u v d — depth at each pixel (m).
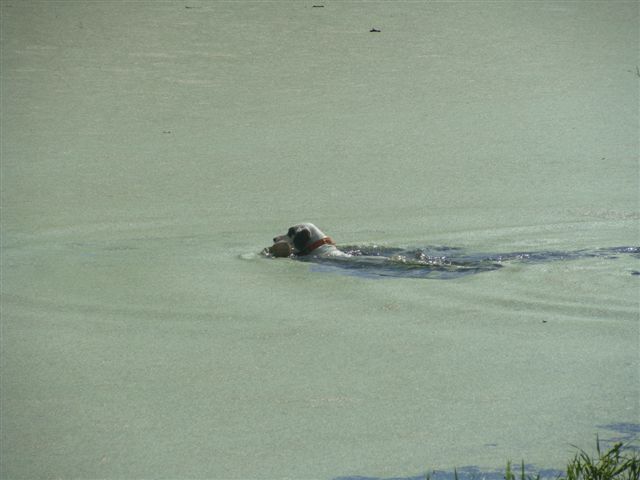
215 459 18.31
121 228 43.22
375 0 119.25
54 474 17.81
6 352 25.64
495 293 30.92
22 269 35.91
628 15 109.62
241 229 42.53
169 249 38.94
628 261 34.78
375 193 49.75
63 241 40.81
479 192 49.28
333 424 19.97
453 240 39.19
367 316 28.73
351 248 38.06
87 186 52.62
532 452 18.22
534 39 99.62
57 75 85.38
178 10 113.31
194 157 59.66
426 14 111.62
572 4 116.25
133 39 99.44
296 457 18.30
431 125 68.06
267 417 20.45
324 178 53.69
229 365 24.19
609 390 21.56
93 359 24.91
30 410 21.17
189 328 27.78
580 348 24.91
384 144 62.47
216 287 32.66
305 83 83.00
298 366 24.00
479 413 20.38
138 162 58.50
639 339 25.61
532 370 23.17
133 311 29.77
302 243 37.56
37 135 66.31
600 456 17.42
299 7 115.00
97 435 19.66
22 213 46.78
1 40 97.44
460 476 17.19
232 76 85.56
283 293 31.77
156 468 18.00
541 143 61.59
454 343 25.69
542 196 47.91
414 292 31.41
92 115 72.38
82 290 32.56
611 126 66.12
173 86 81.88
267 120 70.50
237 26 105.81
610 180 51.25
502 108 73.12
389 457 18.16
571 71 86.00
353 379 22.86
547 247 37.47
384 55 93.75
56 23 105.50
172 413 20.81
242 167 56.78
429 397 21.45
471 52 94.50
